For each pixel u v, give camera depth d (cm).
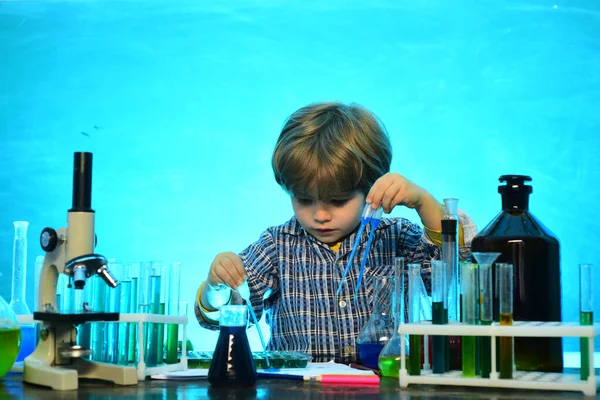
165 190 511
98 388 114
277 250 187
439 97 509
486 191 503
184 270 507
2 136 514
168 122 515
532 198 497
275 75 518
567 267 490
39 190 512
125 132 514
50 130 514
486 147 504
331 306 180
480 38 505
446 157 507
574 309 486
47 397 105
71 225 120
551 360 121
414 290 126
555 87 498
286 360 134
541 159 498
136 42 516
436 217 156
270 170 511
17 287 147
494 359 109
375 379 118
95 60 516
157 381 122
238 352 115
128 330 132
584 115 494
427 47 511
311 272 183
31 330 146
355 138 165
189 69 516
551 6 497
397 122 511
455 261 128
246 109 516
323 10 518
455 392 108
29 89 515
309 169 158
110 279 116
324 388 113
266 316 195
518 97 501
